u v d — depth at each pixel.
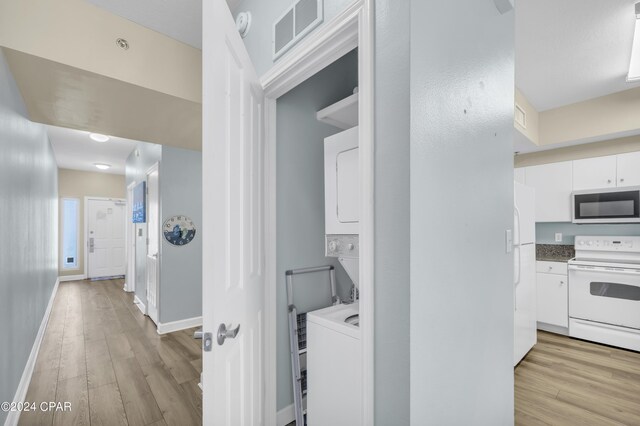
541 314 3.47
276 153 1.79
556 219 3.55
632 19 1.98
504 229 1.52
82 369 2.60
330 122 2.05
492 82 1.41
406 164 0.88
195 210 3.87
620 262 3.09
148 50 1.94
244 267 1.23
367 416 0.97
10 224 1.88
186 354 2.91
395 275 0.91
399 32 0.91
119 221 7.56
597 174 3.27
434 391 0.98
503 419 1.48
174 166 3.70
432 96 0.98
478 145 1.28
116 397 2.17
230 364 1.04
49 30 1.61
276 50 1.47
